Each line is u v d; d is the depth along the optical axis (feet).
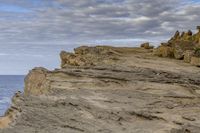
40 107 56.34
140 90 70.38
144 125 49.67
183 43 127.54
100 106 57.57
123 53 125.49
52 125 48.34
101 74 79.77
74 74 79.05
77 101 59.77
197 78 80.33
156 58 115.85
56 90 71.26
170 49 121.80
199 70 92.79
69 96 64.03
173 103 60.95
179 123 49.98
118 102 60.59
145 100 62.39
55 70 84.53
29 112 53.42
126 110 55.31
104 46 134.21
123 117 52.24
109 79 75.72
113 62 103.65
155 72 85.20
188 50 113.70
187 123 49.70
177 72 87.86
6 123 57.62
